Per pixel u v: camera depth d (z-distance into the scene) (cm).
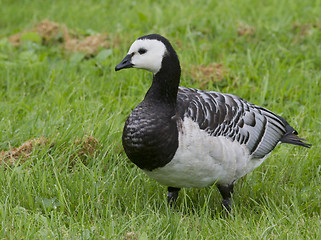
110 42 1611
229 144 881
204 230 845
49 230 801
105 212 891
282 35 1634
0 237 800
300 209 941
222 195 938
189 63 1468
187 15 1850
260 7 1908
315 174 1057
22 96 1316
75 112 1182
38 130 1090
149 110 841
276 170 1070
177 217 855
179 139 826
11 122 1136
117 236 802
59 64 1491
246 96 1334
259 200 985
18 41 1656
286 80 1374
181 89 947
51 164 1001
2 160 971
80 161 984
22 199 903
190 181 881
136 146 841
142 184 998
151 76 1402
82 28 1833
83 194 920
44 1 2191
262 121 957
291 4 1892
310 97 1305
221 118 877
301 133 1180
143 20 1814
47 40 1661
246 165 925
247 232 834
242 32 1684
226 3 1931
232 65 1462
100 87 1344
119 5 2086
